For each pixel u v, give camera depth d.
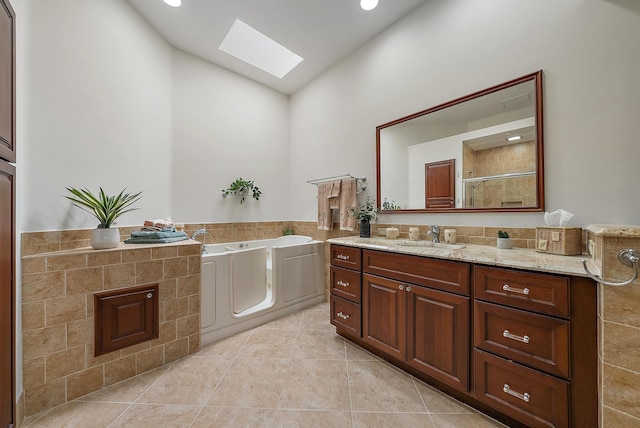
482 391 1.28
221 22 2.34
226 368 1.74
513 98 1.65
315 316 2.63
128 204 2.12
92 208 1.70
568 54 1.45
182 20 2.33
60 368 1.42
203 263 2.04
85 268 1.51
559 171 1.48
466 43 1.87
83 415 1.33
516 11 1.64
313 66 3.02
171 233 2.05
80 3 1.79
